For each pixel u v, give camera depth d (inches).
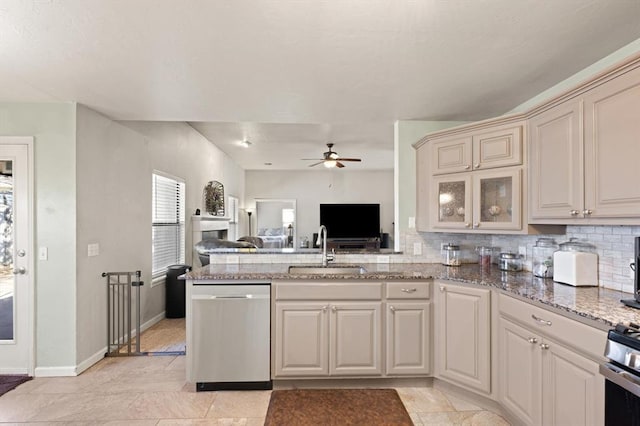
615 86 67.1
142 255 158.4
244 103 118.0
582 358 63.2
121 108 122.4
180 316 179.0
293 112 127.3
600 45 80.7
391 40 77.9
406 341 105.4
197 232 210.7
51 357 114.1
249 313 104.3
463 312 98.2
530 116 94.8
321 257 133.2
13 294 114.6
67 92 107.3
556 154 84.1
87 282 120.6
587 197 74.3
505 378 87.4
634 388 50.1
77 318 115.3
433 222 119.8
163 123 175.5
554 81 100.7
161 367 120.6
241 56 85.1
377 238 355.6
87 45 79.2
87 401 98.3
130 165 148.0
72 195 115.1
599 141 70.9
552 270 100.2
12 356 114.3
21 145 114.4
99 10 66.0
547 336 72.6
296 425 85.4
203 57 85.4
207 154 236.4
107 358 128.3
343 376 105.3
